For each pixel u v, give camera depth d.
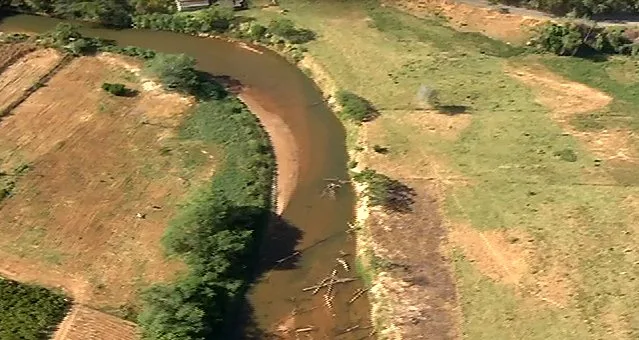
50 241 46.12
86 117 57.16
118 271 44.38
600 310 43.12
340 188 53.06
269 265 46.91
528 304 43.53
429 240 48.06
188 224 45.69
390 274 45.59
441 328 42.28
